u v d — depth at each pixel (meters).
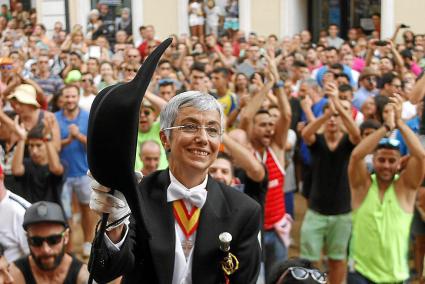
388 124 6.48
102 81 13.46
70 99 9.48
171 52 16.23
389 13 20.30
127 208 2.85
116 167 2.65
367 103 9.34
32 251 5.27
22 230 5.82
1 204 5.82
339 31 22.20
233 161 6.13
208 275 3.22
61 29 20.34
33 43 19.41
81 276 5.33
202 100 3.17
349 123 7.74
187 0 22.17
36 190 7.89
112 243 2.93
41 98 10.20
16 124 7.78
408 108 10.22
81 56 16.80
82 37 18.95
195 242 3.23
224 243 3.15
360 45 17.48
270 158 7.29
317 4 22.09
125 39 19.88
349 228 8.00
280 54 15.95
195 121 3.16
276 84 7.82
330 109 7.80
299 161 11.25
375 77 11.84
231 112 10.43
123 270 2.99
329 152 7.89
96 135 2.63
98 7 22.56
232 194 3.35
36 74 15.03
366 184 6.59
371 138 6.53
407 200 6.58
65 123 9.48
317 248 8.06
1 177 5.84
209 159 3.21
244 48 17.66
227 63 15.38
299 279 3.33
